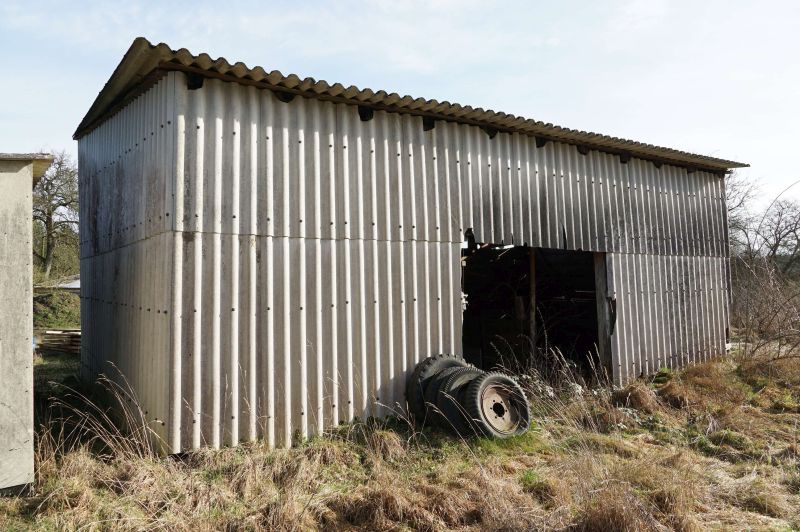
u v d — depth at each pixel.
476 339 11.93
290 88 6.12
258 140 6.01
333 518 4.52
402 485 5.15
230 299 5.68
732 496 5.28
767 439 7.00
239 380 5.68
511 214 8.16
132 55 5.46
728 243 12.01
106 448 5.48
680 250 10.85
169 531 4.16
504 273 11.77
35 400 7.49
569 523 4.43
